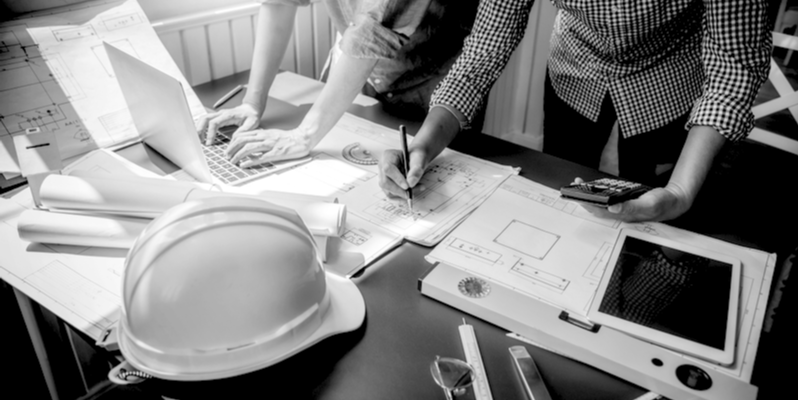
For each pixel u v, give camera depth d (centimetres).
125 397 116
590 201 75
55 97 98
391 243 74
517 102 241
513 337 59
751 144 180
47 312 96
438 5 122
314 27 160
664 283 66
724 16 79
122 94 104
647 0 93
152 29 113
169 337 49
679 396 51
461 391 52
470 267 69
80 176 78
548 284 66
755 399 50
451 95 100
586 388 53
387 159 87
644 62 107
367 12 97
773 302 64
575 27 113
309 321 54
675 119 112
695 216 82
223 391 51
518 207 83
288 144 97
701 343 57
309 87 131
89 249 71
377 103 123
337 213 70
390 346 57
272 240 52
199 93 128
